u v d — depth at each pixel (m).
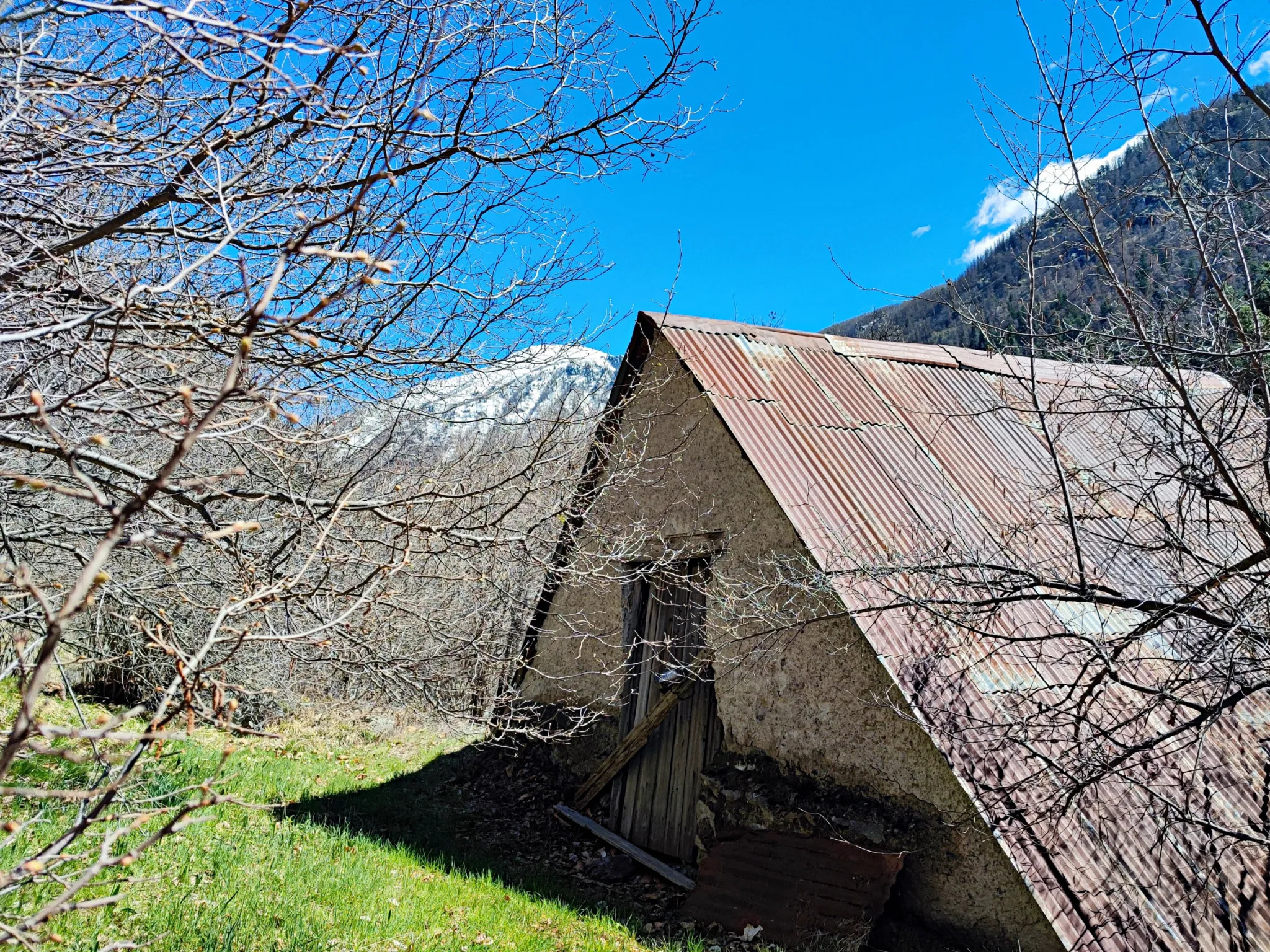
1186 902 5.48
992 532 7.80
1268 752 6.16
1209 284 4.26
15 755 1.37
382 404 5.09
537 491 5.81
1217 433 4.46
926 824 6.12
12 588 3.21
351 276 4.10
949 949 5.79
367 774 10.89
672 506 8.73
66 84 3.12
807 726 7.07
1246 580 4.68
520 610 7.57
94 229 3.19
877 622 6.64
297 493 4.55
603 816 9.12
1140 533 7.55
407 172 3.95
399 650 5.85
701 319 9.42
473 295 4.67
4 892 1.67
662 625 9.08
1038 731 5.94
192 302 3.49
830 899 6.21
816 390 8.98
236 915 4.76
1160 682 5.27
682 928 6.66
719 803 7.52
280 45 2.20
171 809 1.70
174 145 3.69
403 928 5.35
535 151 4.18
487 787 10.49
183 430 3.34
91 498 1.39
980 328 4.95
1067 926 5.27
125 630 5.63
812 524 7.27
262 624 3.84
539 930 5.95
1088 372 5.68
